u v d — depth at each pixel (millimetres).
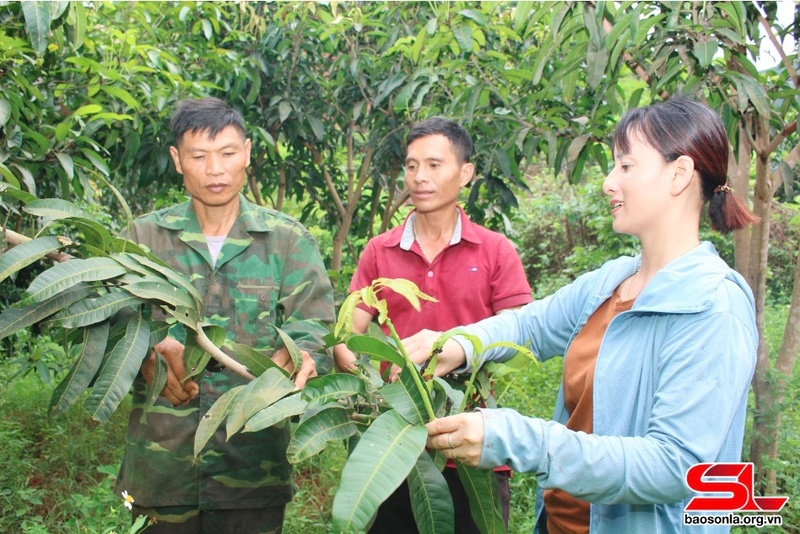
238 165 2176
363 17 4340
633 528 1451
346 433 1481
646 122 1472
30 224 4109
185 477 2166
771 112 2855
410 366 1400
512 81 3783
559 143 3500
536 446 1289
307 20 4504
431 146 2359
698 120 1449
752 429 3209
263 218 2289
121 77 3334
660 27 2775
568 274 8883
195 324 1637
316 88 4918
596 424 1478
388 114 4570
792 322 3135
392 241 2469
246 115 4797
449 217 2432
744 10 2594
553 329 1839
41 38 2365
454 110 3842
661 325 1421
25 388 4746
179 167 2326
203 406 2174
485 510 1604
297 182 5465
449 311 2396
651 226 1495
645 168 1462
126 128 3848
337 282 4262
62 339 1686
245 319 2207
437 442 1348
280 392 1559
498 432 1295
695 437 1280
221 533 2232
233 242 2229
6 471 3473
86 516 2924
